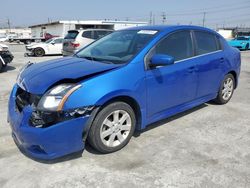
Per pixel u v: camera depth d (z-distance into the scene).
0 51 10.20
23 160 3.39
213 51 5.05
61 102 3.01
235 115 5.05
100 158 3.45
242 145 3.84
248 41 23.31
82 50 4.60
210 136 4.12
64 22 32.47
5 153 3.57
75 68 3.48
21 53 21.22
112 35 4.68
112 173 3.14
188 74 4.36
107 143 3.50
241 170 3.21
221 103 5.59
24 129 3.06
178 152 3.62
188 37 4.52
